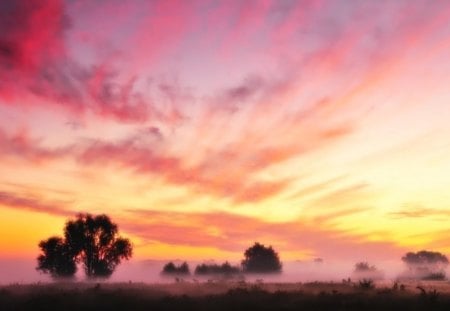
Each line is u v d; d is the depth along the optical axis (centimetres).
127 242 6894
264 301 2695
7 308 2603
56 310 2534
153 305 2616
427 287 3697
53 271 6650
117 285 4241
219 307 2539
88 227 6744
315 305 2556
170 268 8706
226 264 8969
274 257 8994
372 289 3375
